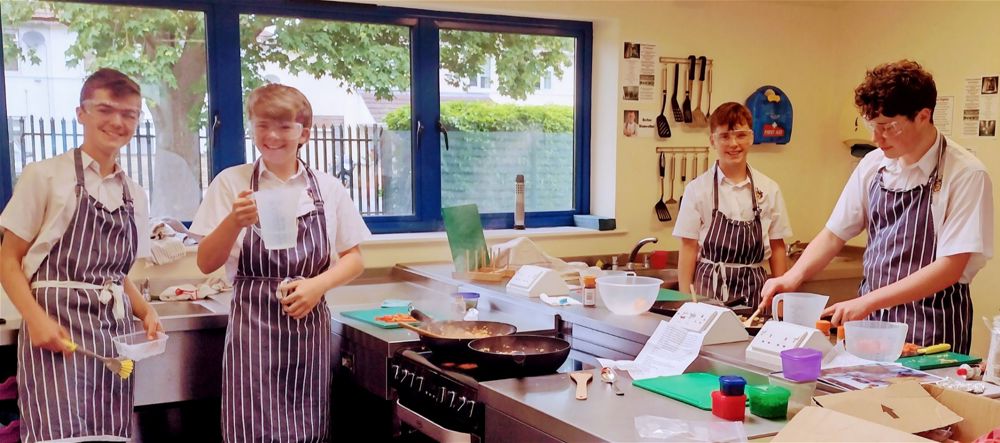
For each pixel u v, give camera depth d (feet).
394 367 8.22
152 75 11.41
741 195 10.94
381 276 12.32
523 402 6.25
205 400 10.47
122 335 8.22
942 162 7.75
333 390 10.30
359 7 12.48
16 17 10.67
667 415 5.90
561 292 9.91
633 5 13.67
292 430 8.26
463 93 13.47
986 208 7.50
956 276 7.52
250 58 11.99
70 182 7.88
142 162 11.44
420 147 13.14
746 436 5.46
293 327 8.18
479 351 7.26
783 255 11.27
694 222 11.12
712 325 7.36
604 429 5.57
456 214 11.31
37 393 7.82
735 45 14.58
